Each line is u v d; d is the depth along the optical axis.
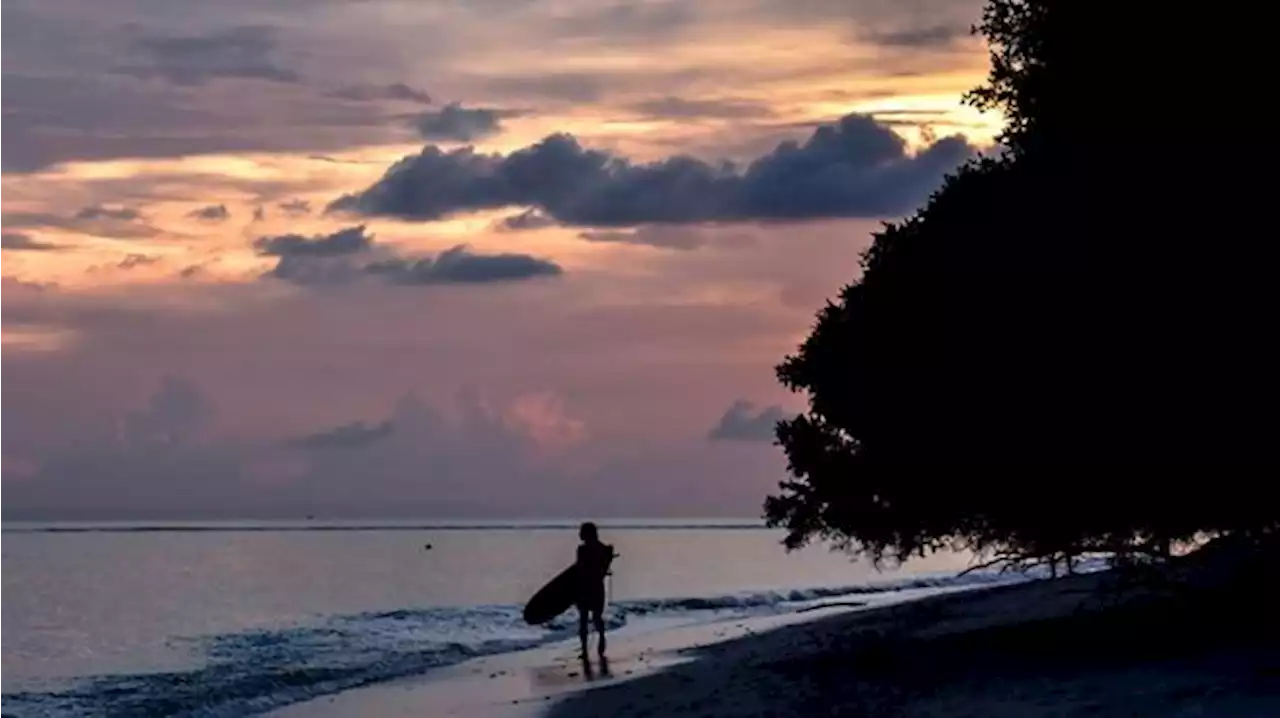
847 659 24.67
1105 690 18.02
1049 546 22.95
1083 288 20.61
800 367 25.44
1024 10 23.33
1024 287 21.25
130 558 129.50
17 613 61.50
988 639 24.41
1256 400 19.59
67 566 111.06
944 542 25.17
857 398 24.02
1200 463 20.39
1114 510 21.47
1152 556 23.12
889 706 19.08
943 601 36.38
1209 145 19.95
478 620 49.16
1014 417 21.36
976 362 21.84
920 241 23.70
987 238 22.17
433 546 169.00
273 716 25.59
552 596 38.12
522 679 28.72
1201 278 19.75
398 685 29.36
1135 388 20.25
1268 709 15.77
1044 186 21.69
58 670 39.19
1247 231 19.58
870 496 25.14
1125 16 20.88
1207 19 20.08
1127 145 20.66
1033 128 22.84
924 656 23.38
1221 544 22.62
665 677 25.95
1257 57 19.80
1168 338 20.00
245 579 89.38
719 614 46.56
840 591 57.72
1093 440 20.86
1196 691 17.16
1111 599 27.45
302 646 40.66
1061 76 22.08
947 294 22.48
